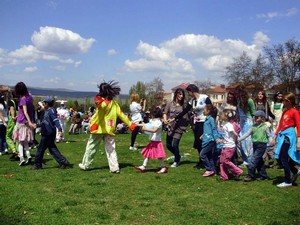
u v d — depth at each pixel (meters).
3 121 11.73
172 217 5.79
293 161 7.74
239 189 7.50
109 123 9.10
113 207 6.31
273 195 7.00
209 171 8.79
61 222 5.53
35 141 14.77
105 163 10.70
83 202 6.57
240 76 65.62
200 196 6.96
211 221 5.58
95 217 5.79
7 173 9.23
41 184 7.91
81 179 8.43
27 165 10.46
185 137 19.67
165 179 8.44
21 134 10.29
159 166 10.27
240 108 9.83
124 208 6.24
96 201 6.64
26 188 7.50
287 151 7.59
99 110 9.07
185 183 8.02
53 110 9.73
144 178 8.55
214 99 115.56
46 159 11.52
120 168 9.84
